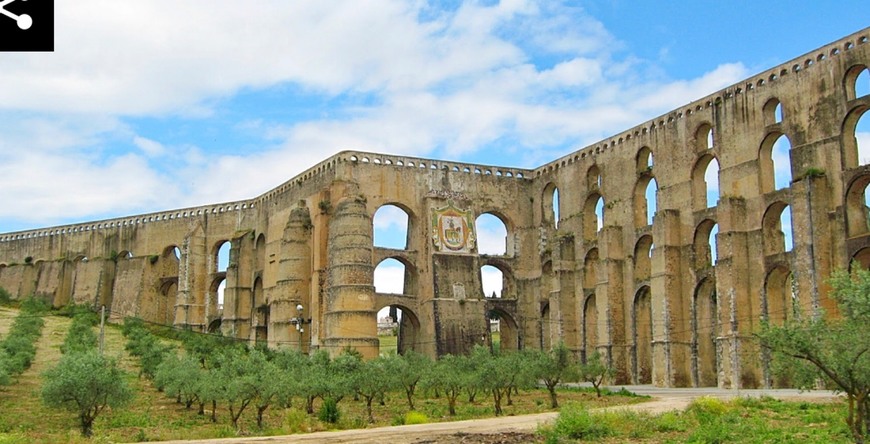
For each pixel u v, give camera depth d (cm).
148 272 11062
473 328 8481
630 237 7844
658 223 7238
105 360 4597
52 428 4375
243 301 10162
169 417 5009
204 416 5072
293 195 9450
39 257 12131
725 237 6462
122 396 4338
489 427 4000
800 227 5828
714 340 6981
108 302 11331
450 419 4944
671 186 7375
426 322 8475
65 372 4259
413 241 8819
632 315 7731
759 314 6259
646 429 3519
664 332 7044
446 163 9025
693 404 4206
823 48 6034
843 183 5700
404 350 8931
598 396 6119
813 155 5966
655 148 7606
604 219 8194
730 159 6731
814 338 2953
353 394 6153
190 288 10631
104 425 4509
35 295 11800
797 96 6197
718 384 6412
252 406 5669
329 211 8562
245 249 10312
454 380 5359
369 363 6028
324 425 4600
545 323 8900
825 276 5681
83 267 11650
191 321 10550
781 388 5966
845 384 2955
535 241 9238
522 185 9394
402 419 4756
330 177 8625
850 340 2886
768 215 6334
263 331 9550
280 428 4488
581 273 8369
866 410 3050
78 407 4241
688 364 7038
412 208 8756
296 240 8875
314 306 8438
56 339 8512
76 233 11919
